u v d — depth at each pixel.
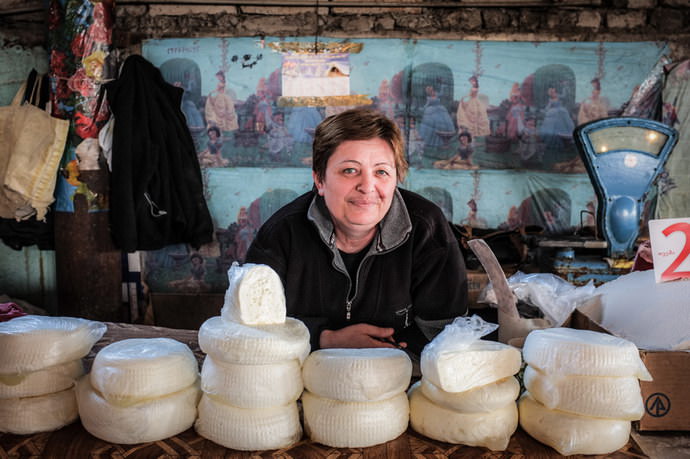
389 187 1.23
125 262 3.75
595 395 0.91
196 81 3.63
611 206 3.08
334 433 0.94
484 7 3.52
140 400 0.93
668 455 1.07
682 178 3.56
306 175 3.69
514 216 3.64
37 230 3.72
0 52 3.67
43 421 0.98
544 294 1.50
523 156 3.59
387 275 1.50
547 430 0.94
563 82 3.53
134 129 3.39
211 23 3.59
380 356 0.97
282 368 0.95
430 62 3.54
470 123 3.58
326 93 3.60
